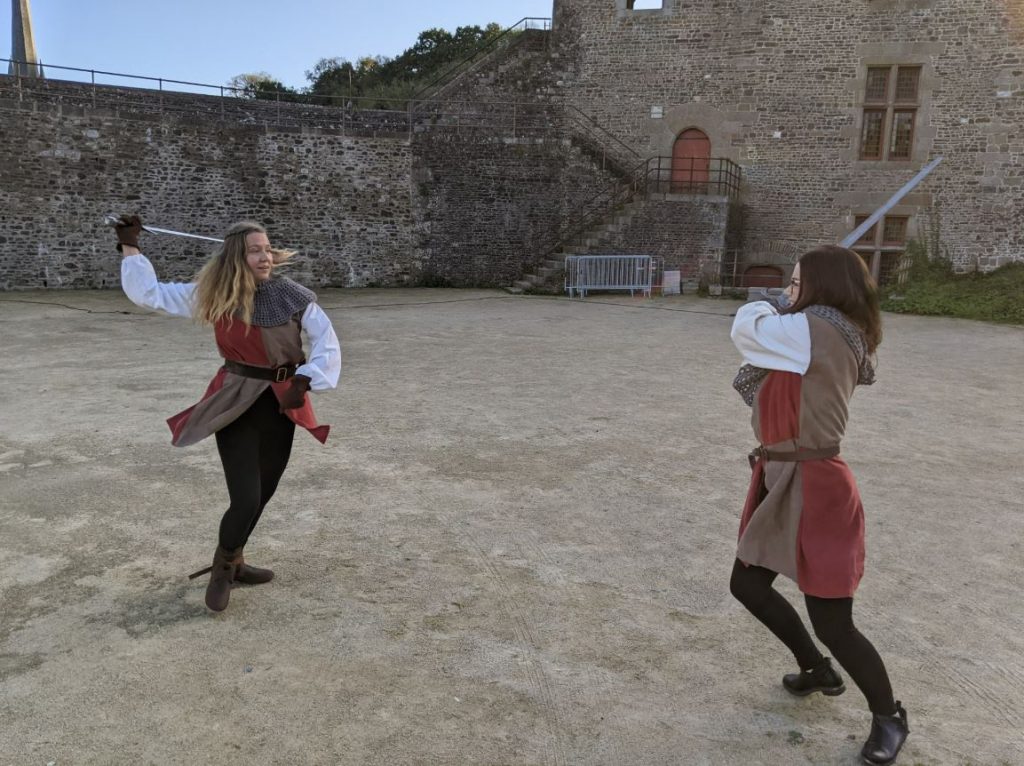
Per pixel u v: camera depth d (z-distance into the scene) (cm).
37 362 829
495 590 327
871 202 1745
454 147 1827
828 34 1722
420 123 1820
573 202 1862
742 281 1839
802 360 212
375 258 1822
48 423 578
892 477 493
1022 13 1603
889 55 1692
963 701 253
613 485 465
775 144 1778
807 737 233
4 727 227
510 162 1844
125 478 457
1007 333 1234
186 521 393
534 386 748
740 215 1811
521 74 1856
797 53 1742
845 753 226
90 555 351
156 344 962
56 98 1541
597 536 388
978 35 1639
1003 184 1661
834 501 216
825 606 217
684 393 732
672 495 450
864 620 307
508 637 289
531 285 1748
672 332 1153
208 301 279
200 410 281
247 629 289
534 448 539
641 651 281
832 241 1781
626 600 321
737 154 1802
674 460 518
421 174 1820
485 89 1852
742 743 230
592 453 530
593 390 736
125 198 1586
